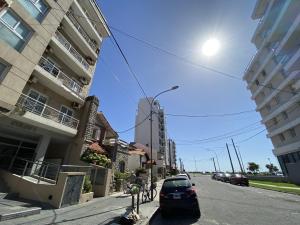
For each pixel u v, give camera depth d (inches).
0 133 492.7
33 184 369.1
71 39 691.4
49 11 523.8
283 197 527.5
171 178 357.4
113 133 926.4
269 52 1140.5
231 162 1830.7
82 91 711.7
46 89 560.4
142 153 1290.6
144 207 376.2
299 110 980.6
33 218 257.6
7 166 493.0
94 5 797.2
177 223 276.8
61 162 589.6
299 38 760.3
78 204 380.8
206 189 781.3
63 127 561.3
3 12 405.1
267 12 997.8
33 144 574.2
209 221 278.5
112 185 585.0
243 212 332.2
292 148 1029.8
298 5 759.7
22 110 435.8
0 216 231.0
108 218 276.8
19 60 433.1
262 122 1339.8
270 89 1194.6
